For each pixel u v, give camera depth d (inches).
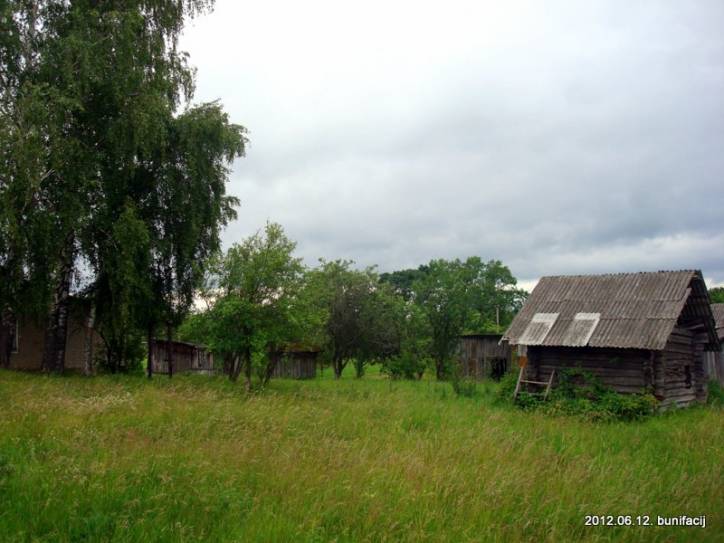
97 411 432.1
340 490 276.5
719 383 996.6
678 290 746.2
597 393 708.0
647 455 418.6
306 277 824.9
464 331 1603.1
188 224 940.6
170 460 304.3
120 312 860.0
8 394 514.6
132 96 860.6
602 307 773.3
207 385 738.2
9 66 809.5
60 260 853.2
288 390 820.0
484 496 282.4
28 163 718.5
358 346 1535.4
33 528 217.0
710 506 292.2
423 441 406.6
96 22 834.8
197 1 960.3
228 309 748.6
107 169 866.1
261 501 263.1
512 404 741.3
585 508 275.9
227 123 998.4
